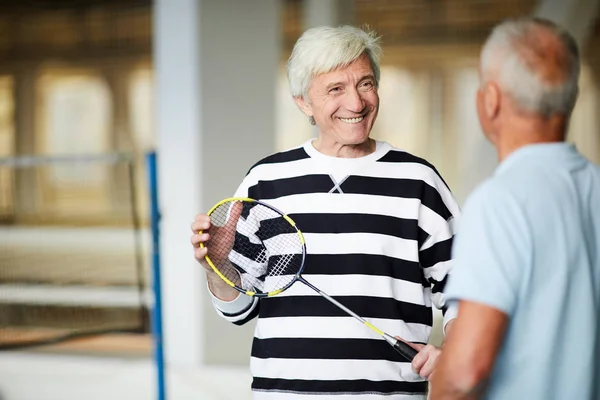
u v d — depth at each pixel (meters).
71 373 6.61
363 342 2.64
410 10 11.58
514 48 1.90
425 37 11.84
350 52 2.65
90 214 12.38
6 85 13.50
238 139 6.59
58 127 13.47
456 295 1.86
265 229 2.80
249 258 2.84
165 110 6.65
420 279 2.72
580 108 11.89
